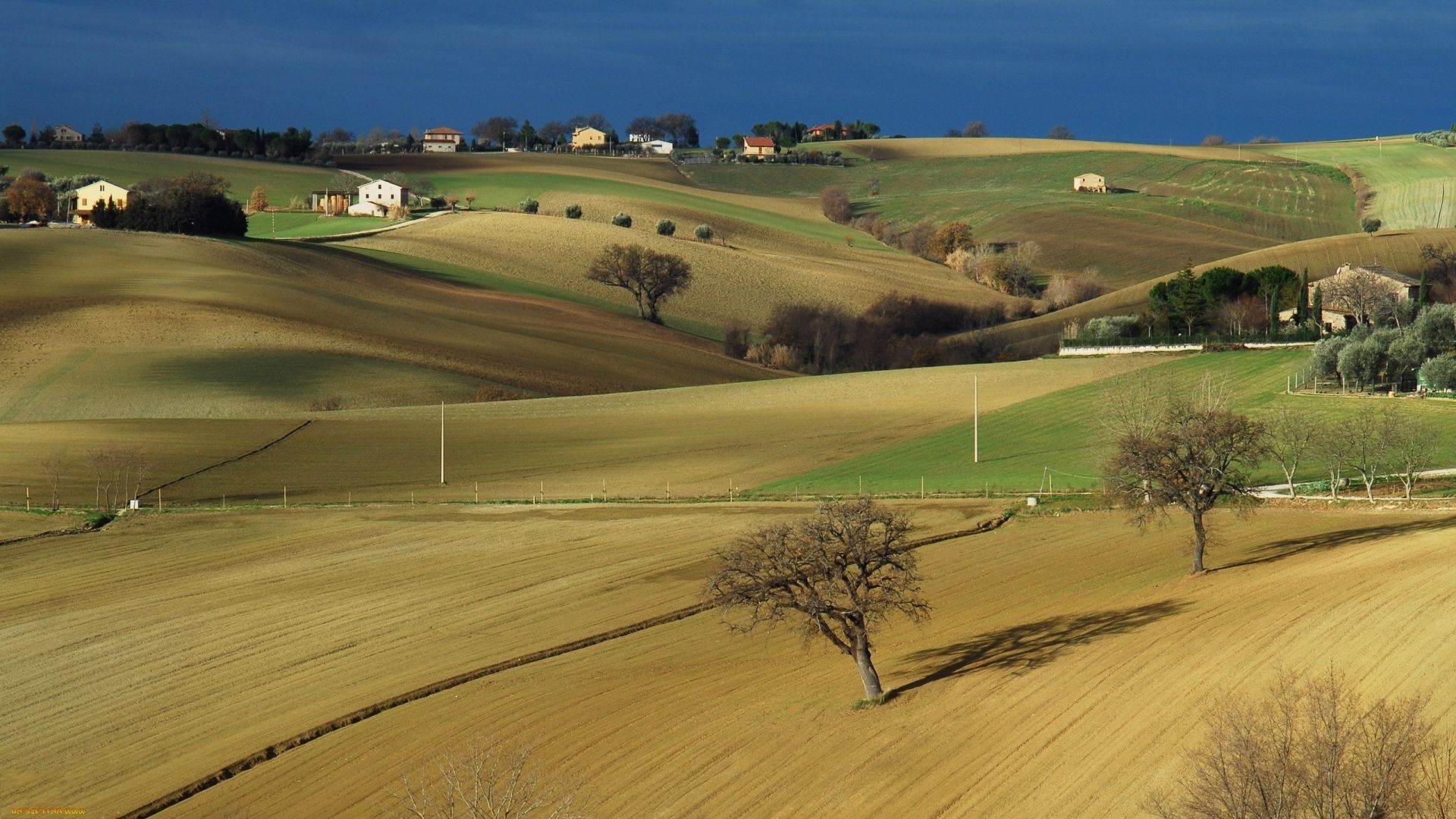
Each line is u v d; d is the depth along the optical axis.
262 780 41.53
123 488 85.69
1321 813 26.88
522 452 98.25
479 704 47.06
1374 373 94.44
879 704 43.69
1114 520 69.31
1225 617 46.91
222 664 52.41
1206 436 57.06
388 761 42.25
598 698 47.03
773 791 37.56
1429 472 72.94
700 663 50.88
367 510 80.25
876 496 79.12
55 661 53.38
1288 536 61.88
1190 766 34.03
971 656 47.91
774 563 46.53
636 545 69.25
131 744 44.84
